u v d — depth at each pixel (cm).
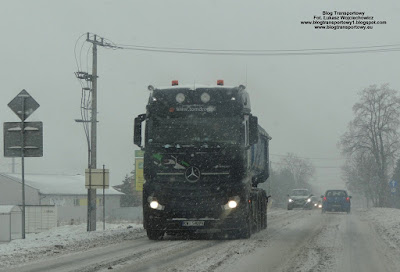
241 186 1670
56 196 6322
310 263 1148
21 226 2133
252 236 1845
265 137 2450
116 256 1305
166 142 1691
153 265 1134
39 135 1944
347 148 7125
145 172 1702
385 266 1109
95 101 2639
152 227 1688
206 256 1279
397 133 6962
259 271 1045
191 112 1698
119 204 7212
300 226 2383
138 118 1733
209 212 1664
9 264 1212
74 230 2684
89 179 2477
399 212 3425
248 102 1800
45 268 1127
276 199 11419
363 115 7056
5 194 6375
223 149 1673
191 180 1672
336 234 1886
